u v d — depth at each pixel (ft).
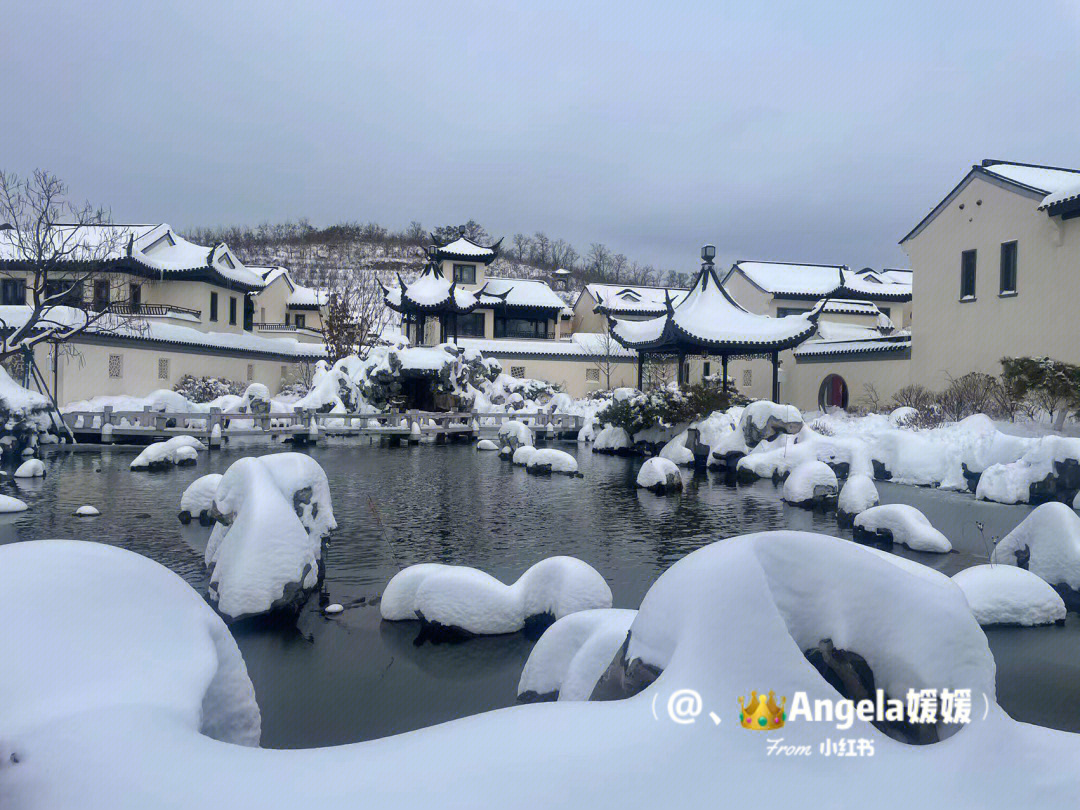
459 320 197.06
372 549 44.09
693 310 113.91
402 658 27.63
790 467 77.77
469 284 200.85
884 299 168.35
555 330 208.64
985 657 12.93
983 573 32.30
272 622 30.99
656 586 14.26
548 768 9.80
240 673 14.32
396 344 181.06
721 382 118.32
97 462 82.84
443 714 23.09
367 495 65.51
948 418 88.48
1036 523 35.96
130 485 65.92
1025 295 98.22
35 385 111.65
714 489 72.13
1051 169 109.60
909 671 12.84
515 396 157.99
